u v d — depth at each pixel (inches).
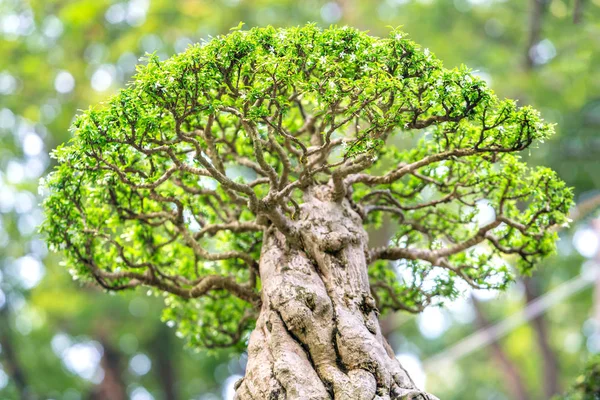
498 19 1143.6
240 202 437.4
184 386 1295.5
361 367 362.3
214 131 474.9
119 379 1167.6
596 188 1086.4
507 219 435.8
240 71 375.2
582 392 553.0
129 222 483.8
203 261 492.7
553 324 1378.0
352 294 387.9
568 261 1201.4
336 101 370.6
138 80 366.9
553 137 1048.2
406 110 379.9
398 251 449.4
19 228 1071.6
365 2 1067.9
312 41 367.9
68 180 413.1
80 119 373.1
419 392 356.8
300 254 399.2
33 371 1143.6
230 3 1064.2
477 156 429.7
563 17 1039.6
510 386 1288.1
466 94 370.6
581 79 1032.8
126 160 405.1
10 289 1088.8
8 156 1077.8
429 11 1091.9
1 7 1113.4
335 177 403.5
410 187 472.1
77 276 450.9
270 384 356.8
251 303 445.1
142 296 1044.5
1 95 1069.8
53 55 1101.1
